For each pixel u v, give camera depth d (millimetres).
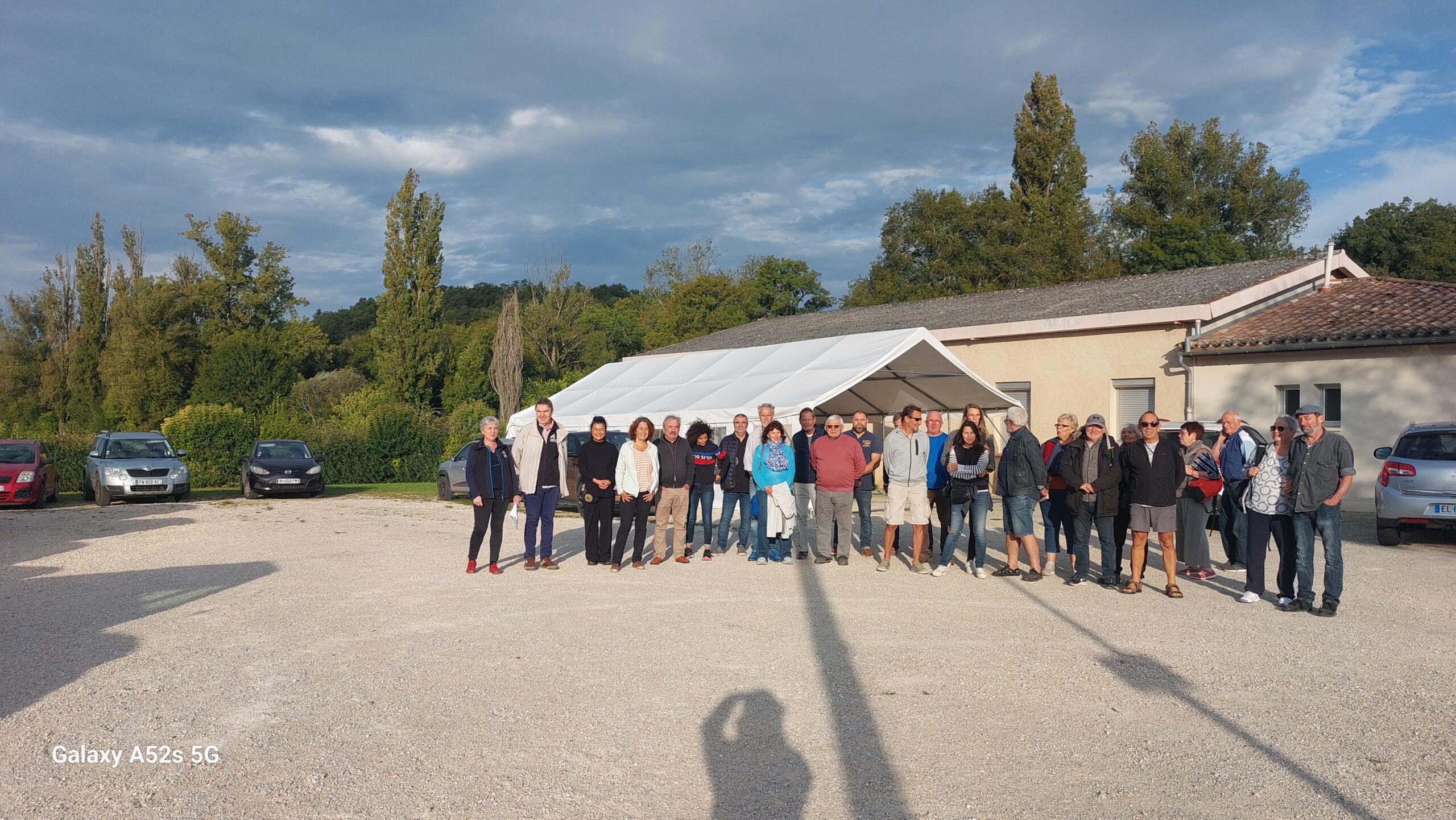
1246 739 5223
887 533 11273
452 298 97250
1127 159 51812
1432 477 12594
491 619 8422
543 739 5238
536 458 11328
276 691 6164
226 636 7781
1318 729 5387
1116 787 4551
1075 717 5629
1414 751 5020
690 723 5512
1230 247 43031
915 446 11211
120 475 21906
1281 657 6988
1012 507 10523
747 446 12688
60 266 54156
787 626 8102
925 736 5293
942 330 24500
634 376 20797
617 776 4699
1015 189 48844
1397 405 17469
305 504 22531
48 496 22234
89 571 11492
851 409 21234
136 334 48281
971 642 7488
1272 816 4215
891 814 4246
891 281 53000
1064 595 9570
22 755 5012
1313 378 18438
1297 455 8711
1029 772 4758
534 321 58594
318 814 4234
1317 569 11266
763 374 17453
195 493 27453
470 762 4891
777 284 58125
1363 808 4293
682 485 11898
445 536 15242
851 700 5945
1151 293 22594
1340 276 23938
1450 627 8016
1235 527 11164
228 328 57312
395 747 5121
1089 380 21922
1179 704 5867
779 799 4418
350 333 94938
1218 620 8336
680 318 57062
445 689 6211
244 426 31078
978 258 49875
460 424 36188
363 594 9734
